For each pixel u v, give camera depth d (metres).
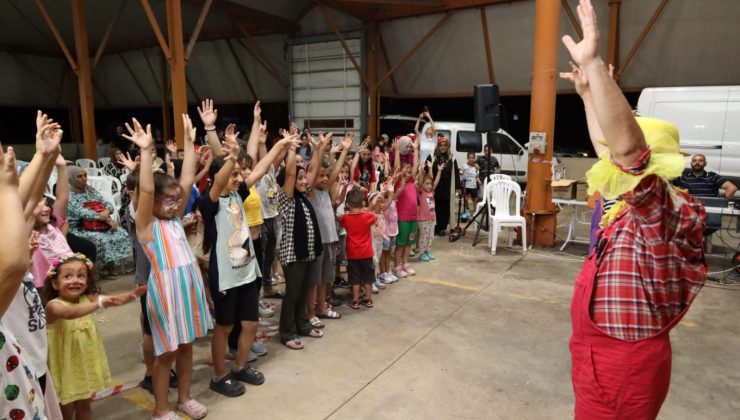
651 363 1.57
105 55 16.80
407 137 6.22
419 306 4.57
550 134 6.69
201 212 2.94
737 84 9.95
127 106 18.56
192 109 17.53
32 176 1.52
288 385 3.14
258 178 3.28
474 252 6.60
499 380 3.24
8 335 1.37
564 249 6.76
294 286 3.59
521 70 11.80
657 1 9.60
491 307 4.55
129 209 3.05
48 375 1.96
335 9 11.77
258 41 14.16
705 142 8.22
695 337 3.95
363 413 2.85
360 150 6.06
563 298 4.81
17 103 16.70
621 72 10.53
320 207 4.00
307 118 13.71
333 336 3.90
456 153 10.81
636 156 1.41
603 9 10.14
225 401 2.95
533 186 6.82
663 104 8.58
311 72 13.40
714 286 5.19
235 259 2.95
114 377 3.26
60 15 13.45
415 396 3.03
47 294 2.33
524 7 10.56
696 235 1.54
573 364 1.75
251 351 3.50
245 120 17.08
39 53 16.19
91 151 10.77
